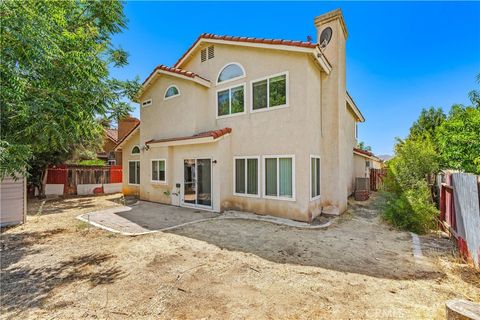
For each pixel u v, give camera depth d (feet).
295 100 32.32
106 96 29.09
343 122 39.63
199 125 41.81
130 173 60.95
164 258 19.45
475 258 17.02
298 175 31.86
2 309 12.70
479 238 16.40
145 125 51.72
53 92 21.20
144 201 50.34
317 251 20.81
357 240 23.86
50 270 17.53
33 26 17.16
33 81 20.63
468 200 18.37
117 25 35.40
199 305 12.78
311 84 33.12
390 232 26.76
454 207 22.25
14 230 28.60
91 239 24.76
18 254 20.79
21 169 19.16
